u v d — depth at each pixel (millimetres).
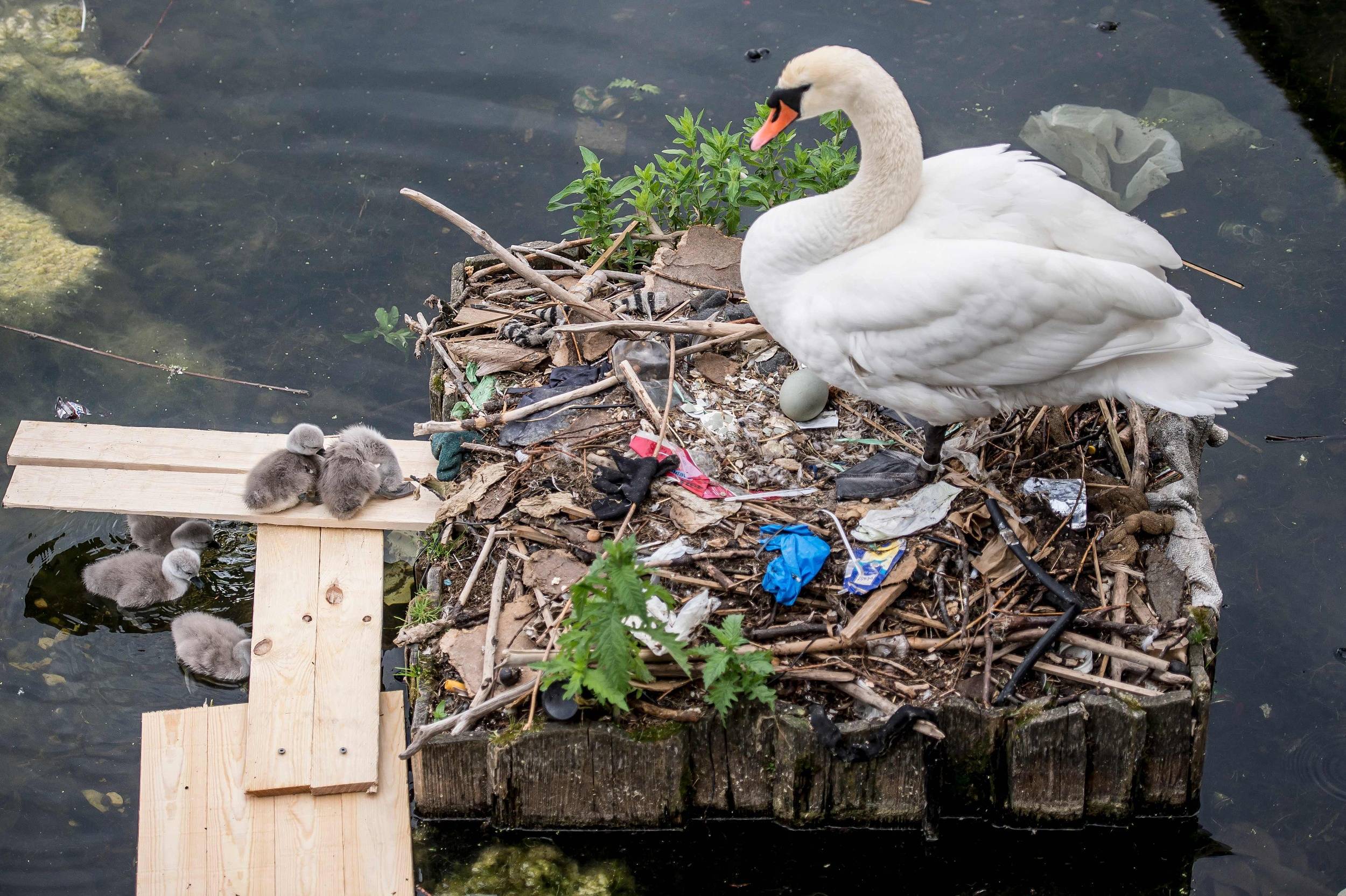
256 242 9562
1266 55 10875
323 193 9852
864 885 6246
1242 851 6344
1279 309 9023
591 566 6492
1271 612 7395
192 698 7105
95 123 10328
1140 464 6852
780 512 6629
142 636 7477
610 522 6656
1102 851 6309
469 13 11188
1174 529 6633
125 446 7867
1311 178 9961
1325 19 11117
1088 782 6129
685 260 8203
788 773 5996
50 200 9820
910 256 5820
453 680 6230
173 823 6133
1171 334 5754
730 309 7891
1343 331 8883
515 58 10766
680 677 6016
